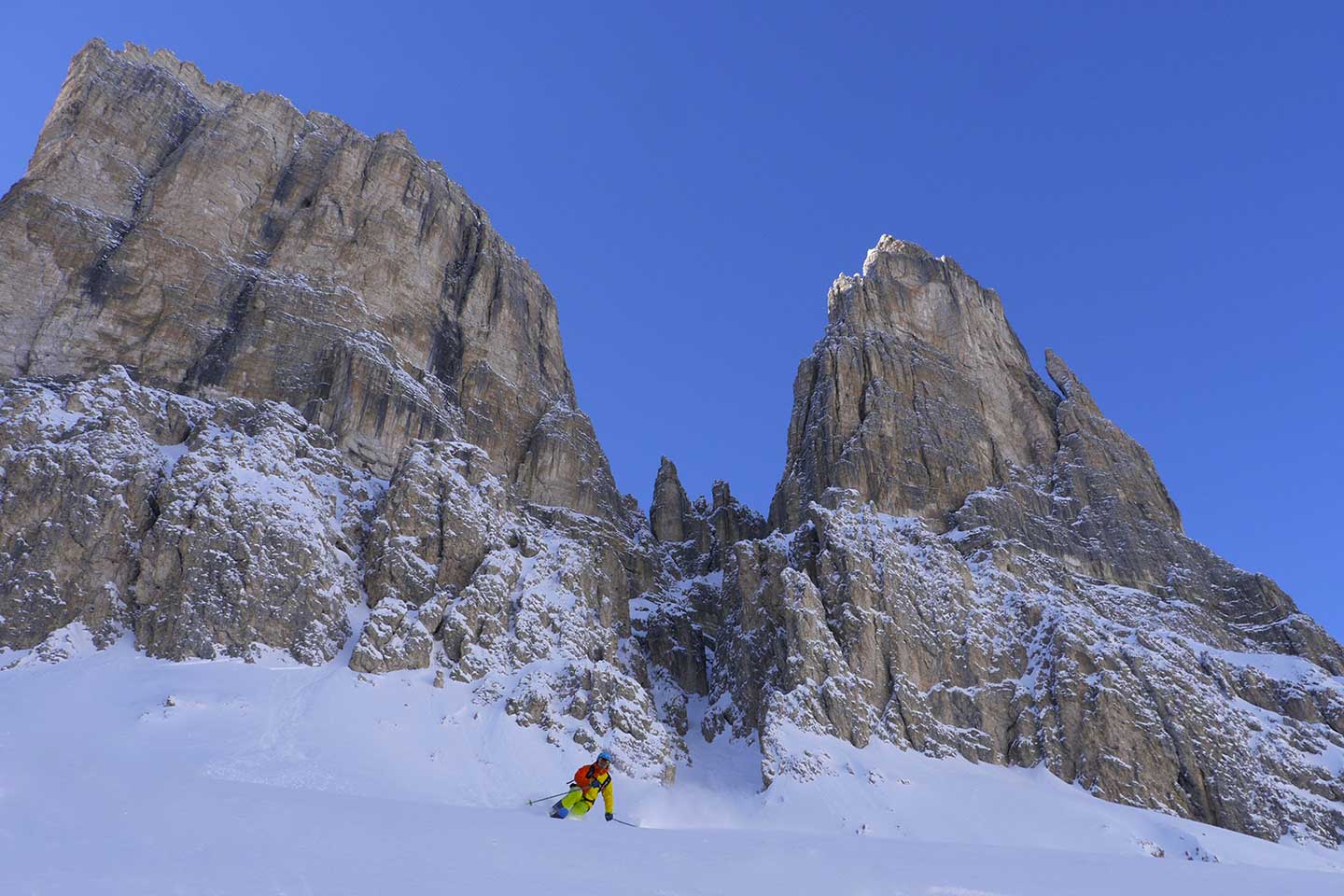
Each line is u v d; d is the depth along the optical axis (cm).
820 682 5716
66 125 7725
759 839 1727
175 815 1106
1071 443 9100
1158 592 7800
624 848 1299
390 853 1021
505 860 1068
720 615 8056
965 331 10000
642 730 5031
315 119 9775
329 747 4025
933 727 5766
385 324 8381
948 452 8456
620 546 8469
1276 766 5681
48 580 4919
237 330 7344
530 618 5681
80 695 4138
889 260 10675
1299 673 6681
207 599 4900
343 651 5166
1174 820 5109
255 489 5453
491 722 4706
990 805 4956
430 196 9906
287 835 1062
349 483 6500
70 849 855
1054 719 5809
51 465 5281
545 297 11250
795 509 8475
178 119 8550
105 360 6631
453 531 6125
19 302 6512
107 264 7031
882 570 6450
